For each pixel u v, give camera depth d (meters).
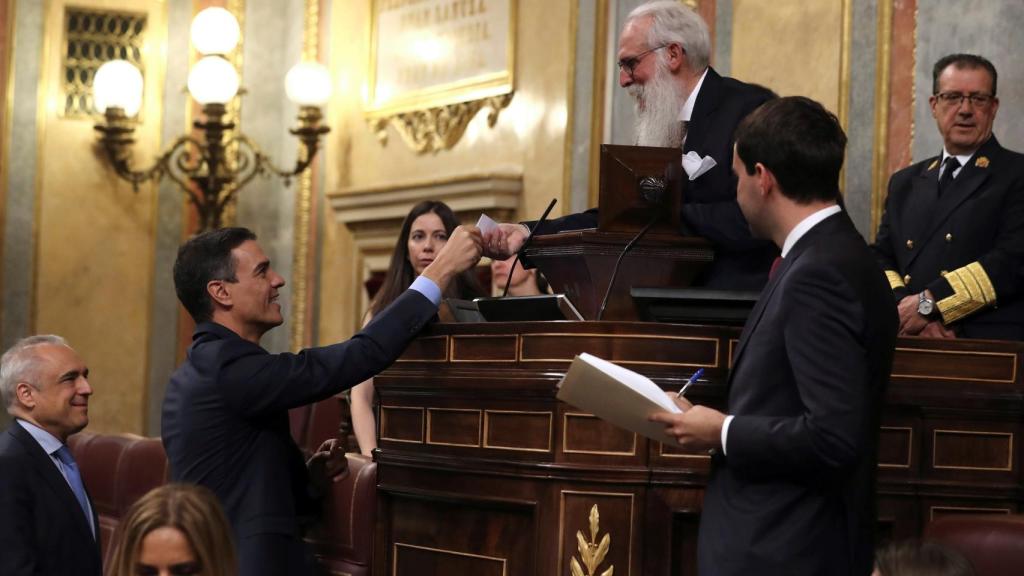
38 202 11.87
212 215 11.30
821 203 3.34
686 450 3.67
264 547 4.36
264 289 4.63
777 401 3.25
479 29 9.85
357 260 11.00
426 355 4.40
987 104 5.21
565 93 8.89
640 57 4.61
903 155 6.62
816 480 3.22
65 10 11.99
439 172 10.25
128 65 11.23
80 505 5.04
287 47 12.32
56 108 11.94
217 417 4.41
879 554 2.73
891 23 6.72
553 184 8.98
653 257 4.21
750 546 3.23
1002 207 5.10
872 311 3.19
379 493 4.61
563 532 3.86
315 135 11.05
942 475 4.11
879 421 3.30
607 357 3.84
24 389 5.11
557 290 4.43
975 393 4.12
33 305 11.80
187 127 12.17
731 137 4.46
